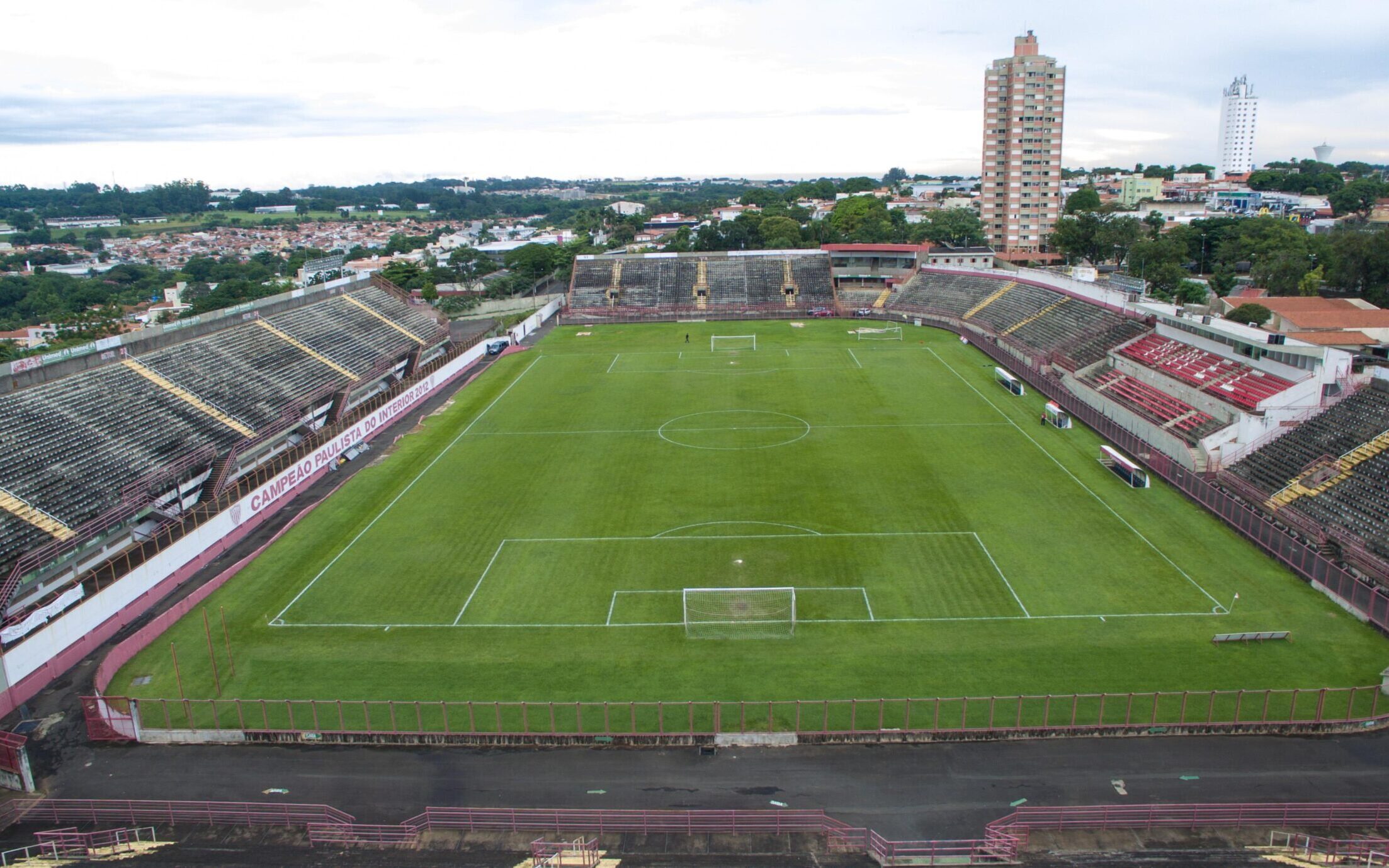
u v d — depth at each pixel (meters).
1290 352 66.81
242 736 37.50
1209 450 65.62
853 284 158.75
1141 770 34.31
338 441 75.00
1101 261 174.38
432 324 123.75
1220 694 38.62
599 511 61.59
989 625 45.03
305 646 44.66
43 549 49.84
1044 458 70.56
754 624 45.59
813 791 33.69
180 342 79.50
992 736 36.44
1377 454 55.91
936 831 31.45
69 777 35.62
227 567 54.75
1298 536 53.78
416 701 39.53
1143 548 53.50
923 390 93.38
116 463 60.59
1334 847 30.23
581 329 137.50
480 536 57.88
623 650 43.62
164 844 31.72
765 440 76.75
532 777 34.91
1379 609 43.81
